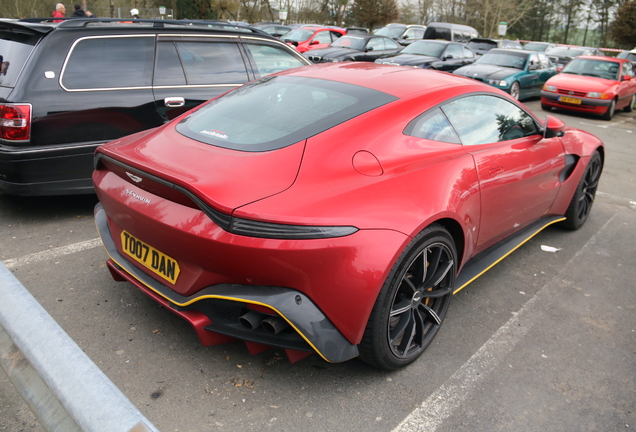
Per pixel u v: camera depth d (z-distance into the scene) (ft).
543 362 8.27
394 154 7.54
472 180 8.59
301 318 6.25
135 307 8.99
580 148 13.47
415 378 7.58
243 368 7.51
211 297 6.47
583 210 14.80
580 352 8.65
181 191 6.35
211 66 14.75
